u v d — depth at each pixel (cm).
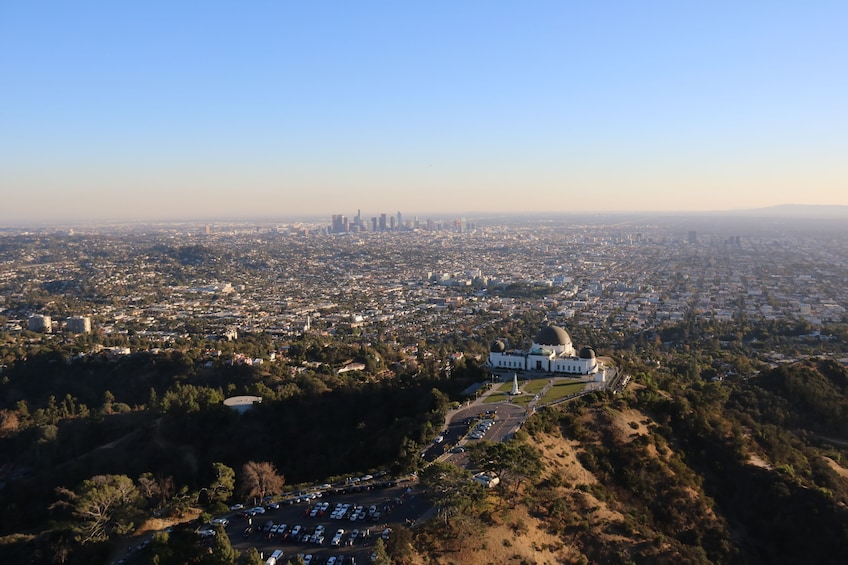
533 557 12888
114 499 14650
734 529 17412
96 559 13075
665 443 19850
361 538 12900
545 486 15450
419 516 13825
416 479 15925
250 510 14450
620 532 14738
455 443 18000
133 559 12962
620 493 17188
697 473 19088
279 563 12062
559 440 18575
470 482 13375
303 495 15312
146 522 14825
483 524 13150
